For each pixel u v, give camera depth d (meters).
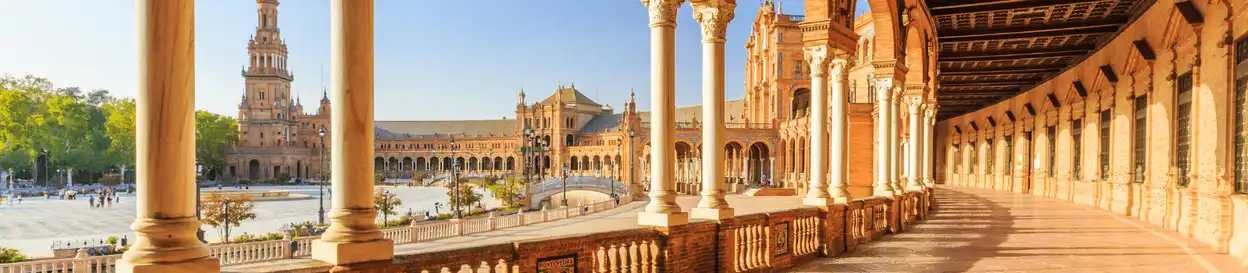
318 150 152.88
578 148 134.88
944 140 55.50
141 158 4.34
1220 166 12.98
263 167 141.38
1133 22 19.25
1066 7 19.28
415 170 153.88
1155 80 17.56
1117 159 21.09
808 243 11.26
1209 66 13.73
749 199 49.69
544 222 34.28
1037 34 22.19
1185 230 14.77
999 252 12.06
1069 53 24.94
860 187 21.84
